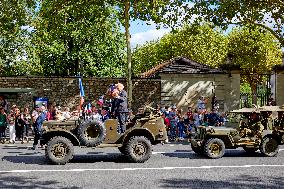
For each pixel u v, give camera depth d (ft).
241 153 52.39
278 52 162.81
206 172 37.78
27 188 30.71
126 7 79.92
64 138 42.14
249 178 34.99
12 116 65.05
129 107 79.25
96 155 49.62
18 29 113.09
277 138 49.57
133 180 33.81
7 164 42.19
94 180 33.73
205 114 73.67
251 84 169.99
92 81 94.32
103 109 65.31
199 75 96.63
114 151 53.62
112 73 131.85
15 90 84.38
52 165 41.57
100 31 124.26
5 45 119.14
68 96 93.97
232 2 74.18
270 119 49.98
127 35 80.33
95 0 84.33
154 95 96.07
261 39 160.86
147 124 44.57
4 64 121.90
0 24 93.04
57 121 43.52
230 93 97.35
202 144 47.96
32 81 93.20
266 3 74.74
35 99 92.27
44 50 126.31
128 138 44.04
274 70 100.53
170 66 97.76
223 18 75.77
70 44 128.67
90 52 127.85
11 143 64.34
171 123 73.77
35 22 105.60
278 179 34.68
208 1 75.66
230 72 97.40
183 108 96.32
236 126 50.34
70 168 39.78
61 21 93.40
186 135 76.89
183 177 35.24
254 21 77.36
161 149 56.44
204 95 96.78
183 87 96.48
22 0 91.45
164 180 33.86
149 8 78.79
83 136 42.55
